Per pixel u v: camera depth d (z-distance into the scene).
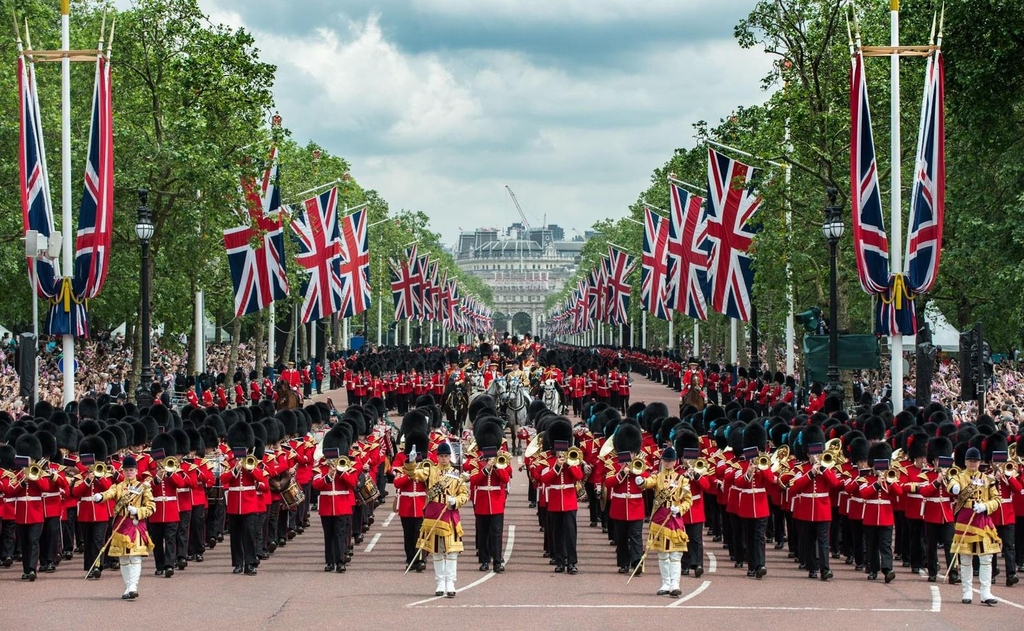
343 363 101.56
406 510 29.69
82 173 64.69
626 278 132.25
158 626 23.28
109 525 29.94
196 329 70.44
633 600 25.81
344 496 29.73
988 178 57.28
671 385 106.94
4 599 26.20
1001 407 47.66
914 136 58.81
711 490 32.62
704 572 29.72
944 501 28.41
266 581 28.47
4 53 62.78
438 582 26.41
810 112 58.16
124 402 51.50
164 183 60.09
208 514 33.72
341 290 81.19
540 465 30.02
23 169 45.66
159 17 59.16
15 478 28.62
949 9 50.53
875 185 43.81
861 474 28.84
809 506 28.72
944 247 60.62
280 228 62.09
